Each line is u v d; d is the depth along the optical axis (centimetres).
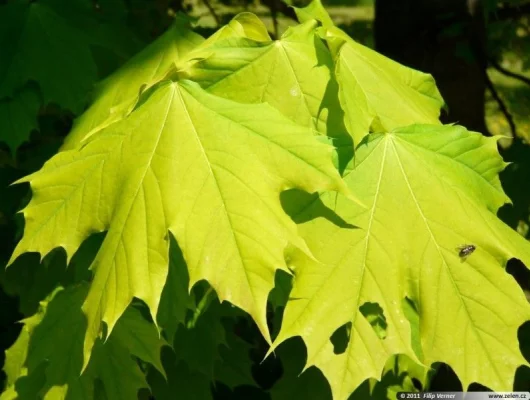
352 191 69
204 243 66
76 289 81
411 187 70
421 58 112
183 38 76
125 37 93
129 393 79
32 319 81
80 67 89
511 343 67
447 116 120
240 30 72
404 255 69
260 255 66
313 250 68
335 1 263
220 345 90
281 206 68
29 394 80
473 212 70
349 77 71
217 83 70
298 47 71
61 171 70
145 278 67
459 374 67
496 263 68
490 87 125
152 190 68
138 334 79
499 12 125
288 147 67
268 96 71
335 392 66
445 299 68
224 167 67
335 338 68
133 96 73
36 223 70
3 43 88
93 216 70
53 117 98
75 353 79
